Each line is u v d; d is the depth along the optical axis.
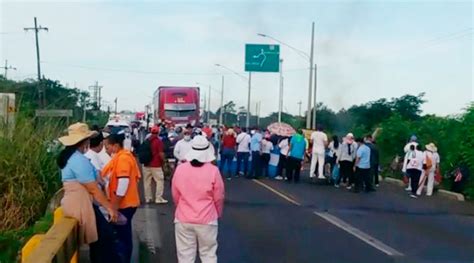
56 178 13.62
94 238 8.09
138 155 19.77
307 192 22.55
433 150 23.89
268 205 18.59
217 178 8.56
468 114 25.22
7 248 10.94
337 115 64.19
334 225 15.23
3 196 12.78
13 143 13.20
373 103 61.91
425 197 23.36
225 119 102.25
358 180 23.55
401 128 31.73
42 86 48.69
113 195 9.27
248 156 27.42
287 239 13.22
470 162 23.83
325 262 11.13
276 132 27.59
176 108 50.75
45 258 5.94
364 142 24.95
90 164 8.15
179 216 8.62
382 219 16.72
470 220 17.41
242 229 14.31
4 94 16.38
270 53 50.47
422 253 12.19
